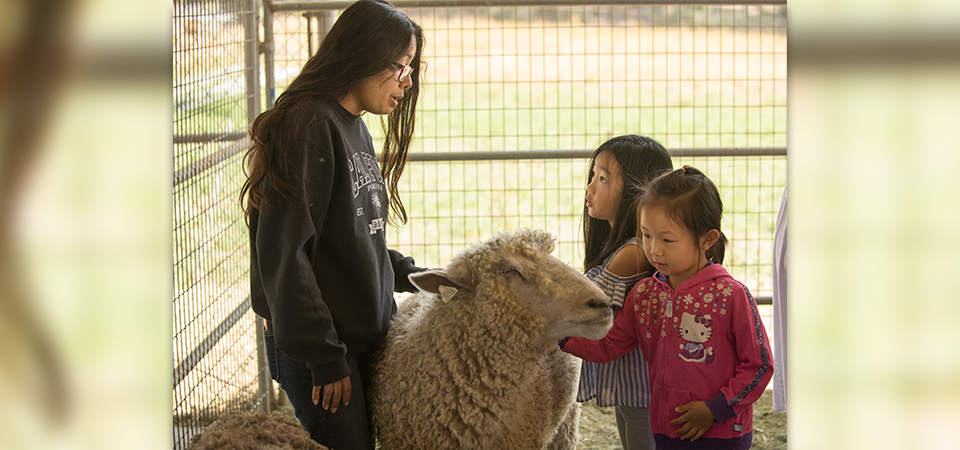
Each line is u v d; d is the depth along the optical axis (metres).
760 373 2.29
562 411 2.64
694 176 2.45
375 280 2.46
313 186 2.26
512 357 2.31
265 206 2.26
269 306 2.27
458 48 12.18
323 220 2.32
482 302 2.30
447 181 7.25
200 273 2.95
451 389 2.33
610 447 3.69
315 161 2.26
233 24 3.51
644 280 2.59
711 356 2.37
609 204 2.83
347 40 2.35
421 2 4.00
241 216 3.80
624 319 2.60
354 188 2.41
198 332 2.90
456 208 6.55
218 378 3.27
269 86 4.10
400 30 2.40
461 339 2.33
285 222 2.23
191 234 2.81
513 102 10.62
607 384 2.70
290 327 2.20
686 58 11.69
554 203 6.64
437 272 2.33
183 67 2.63
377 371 2.59
